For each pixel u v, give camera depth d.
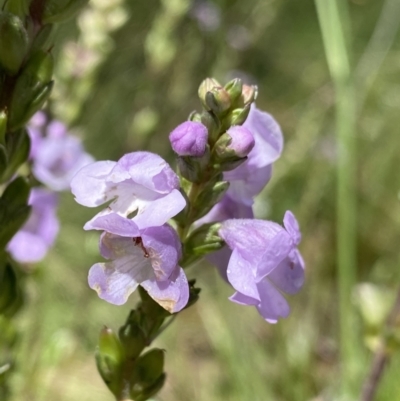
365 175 0.38
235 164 0.11
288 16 0.49
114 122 0.39
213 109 0.11
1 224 0.12
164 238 0.10
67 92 0.23
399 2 0.31
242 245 0.11
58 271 0.30
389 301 0.18
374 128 0.39
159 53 0.32
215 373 0.30
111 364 0.12
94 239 0.27
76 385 0.27
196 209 0.12
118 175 0.11
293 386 0.25
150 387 0.12
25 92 0.12
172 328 0.29
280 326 0.27
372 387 0.17
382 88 0.40
